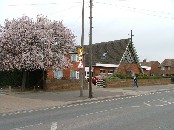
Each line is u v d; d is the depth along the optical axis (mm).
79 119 15312
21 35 34250
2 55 35031
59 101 25500
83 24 29391
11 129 12773
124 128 12578
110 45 62031
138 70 61719
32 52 34000
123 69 58812
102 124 13617
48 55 34469
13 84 39062
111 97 29516
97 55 59719
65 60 36594
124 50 59375
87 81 39875
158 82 52781
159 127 12789
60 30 36656
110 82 43469
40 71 37281
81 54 29234
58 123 14094
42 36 34281
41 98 27703
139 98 28375
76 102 25062
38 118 16094
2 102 24234
